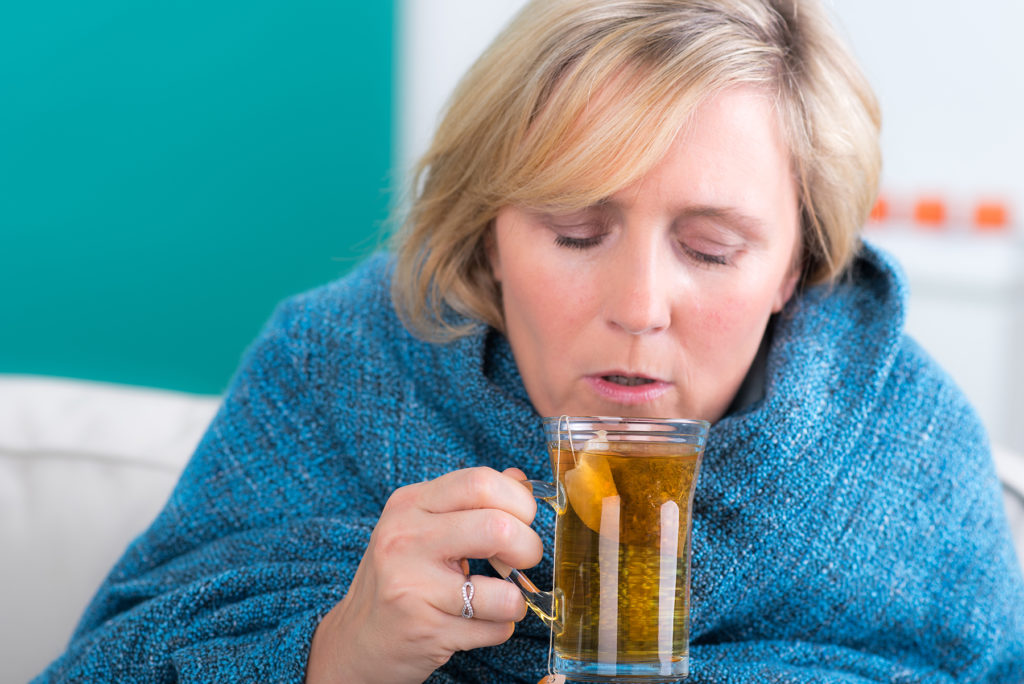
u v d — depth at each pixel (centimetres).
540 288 93
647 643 74
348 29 312
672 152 87
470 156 101
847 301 110
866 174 104
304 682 87
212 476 109
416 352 108
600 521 74
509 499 78
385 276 116
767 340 109
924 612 100
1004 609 102
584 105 88
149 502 139
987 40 261
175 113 306
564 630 76
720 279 91
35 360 303
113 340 308
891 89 267
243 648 93
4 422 143
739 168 88
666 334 92
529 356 98
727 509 97
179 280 311
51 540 137
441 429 105
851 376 103
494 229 102
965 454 106
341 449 108
